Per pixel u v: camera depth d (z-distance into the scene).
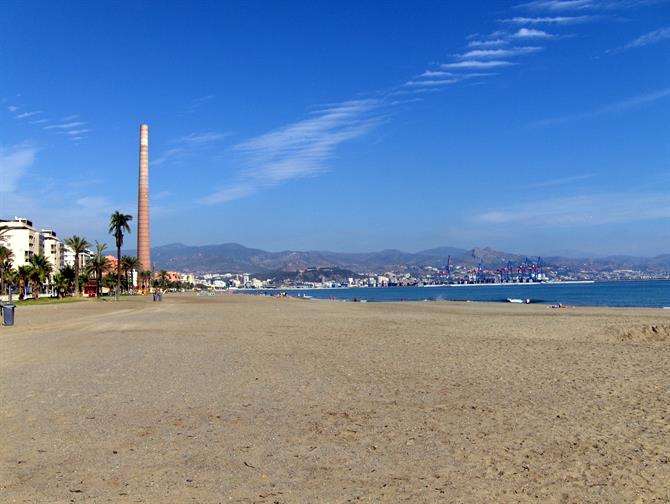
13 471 7.10
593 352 20.81
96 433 8.91
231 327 33.12
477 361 18.06
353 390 12.77
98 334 28.23
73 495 6.29
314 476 6.97
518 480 6.83
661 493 6.40
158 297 98.94
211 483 6.70
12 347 22.36
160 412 10.42
